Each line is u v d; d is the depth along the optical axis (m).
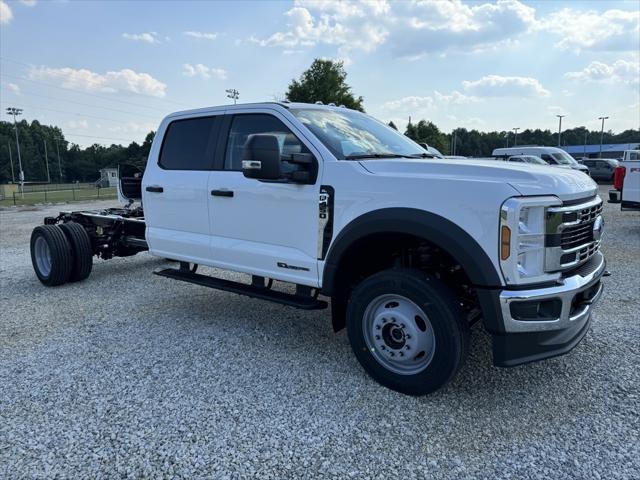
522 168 3.23
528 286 3.00
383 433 2.96
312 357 4.09
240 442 2.88
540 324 3.00
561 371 3.73
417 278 3.22
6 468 2.67
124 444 2.88
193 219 4.78
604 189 25.91
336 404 3.30
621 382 3.54
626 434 2.90
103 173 82.88
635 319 4.82
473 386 3.53
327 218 3.70
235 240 4.44
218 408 3.27
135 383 3.65
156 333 4.71
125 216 7.05
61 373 3.83
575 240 3.23
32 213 20.02
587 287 3.21
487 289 3.00
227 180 4.41
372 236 3.49
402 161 3.54
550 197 3.00
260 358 4.08
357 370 3.82
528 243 2.97
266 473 2.61
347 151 3.89
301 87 37.78
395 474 2.59
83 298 6.04
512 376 3.67
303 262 3.89
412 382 3.33
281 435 2.95
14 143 117.25
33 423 3.11
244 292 4.34
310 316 5.19
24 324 5.07
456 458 2.71
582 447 2.79
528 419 3.09
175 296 6.05
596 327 4.62
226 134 4.55
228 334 4.66
